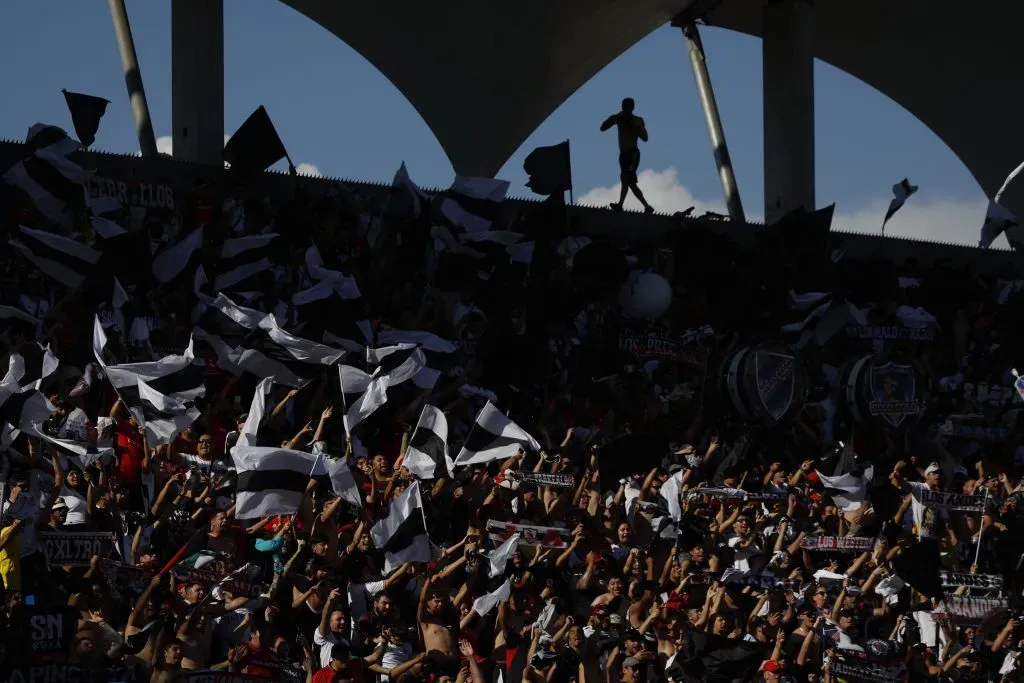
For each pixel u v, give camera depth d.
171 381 19.06
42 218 23.77
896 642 20.31
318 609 16.80
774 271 30.66
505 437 20.16
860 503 23.84
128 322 22.69
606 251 28.44
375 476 19.88
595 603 19.12
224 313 22.50
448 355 25.02
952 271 33.22
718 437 26.88
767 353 28.39
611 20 38.25
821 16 39.62
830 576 20.91
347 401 20.05
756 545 21.77
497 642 17.97
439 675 16.95
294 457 17.22
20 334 21.69
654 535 21.67
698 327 30.12
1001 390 33.09
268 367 21.41
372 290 25.97
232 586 15.95
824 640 19.73
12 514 16.52
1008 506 25.84
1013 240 39.78
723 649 18.59
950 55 40.97
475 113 39.00
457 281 26.75
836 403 30.44
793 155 37.53
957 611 21.58
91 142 25.64
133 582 16.06
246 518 16.95
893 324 32.28
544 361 26.28
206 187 25.78
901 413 29.80
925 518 23.75
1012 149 42.66
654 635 19.11
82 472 17.72
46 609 14.93
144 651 15.27
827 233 31.47
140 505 18.69
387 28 37.00
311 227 26.02
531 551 19.80
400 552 17.41
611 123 32.94
